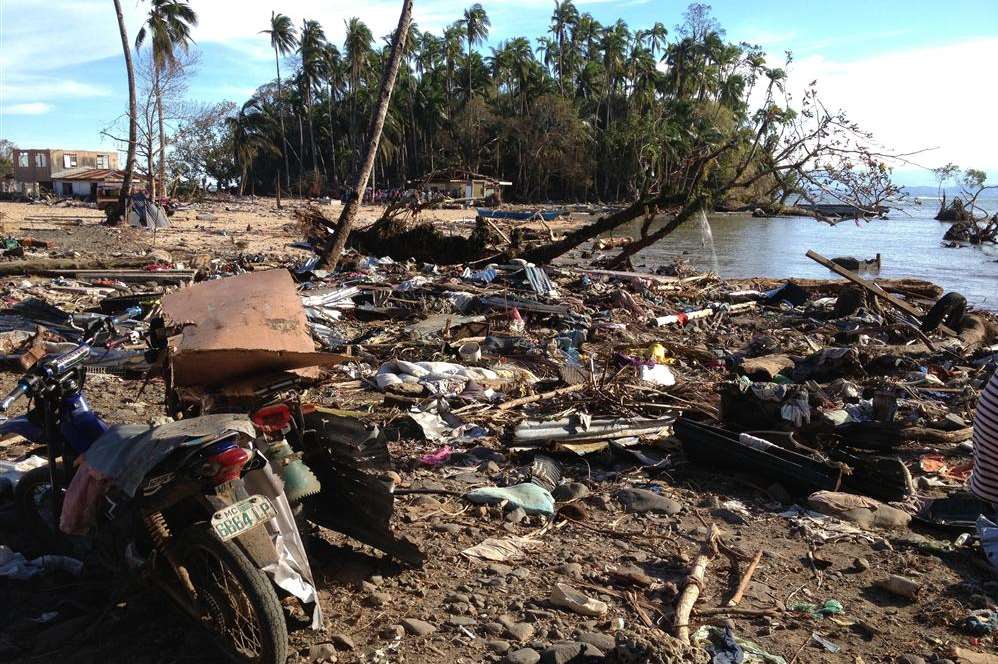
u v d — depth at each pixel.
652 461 6.32
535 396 7.91
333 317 12.57
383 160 87.69
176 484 3.18
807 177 16.66
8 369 8.62
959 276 27.23
